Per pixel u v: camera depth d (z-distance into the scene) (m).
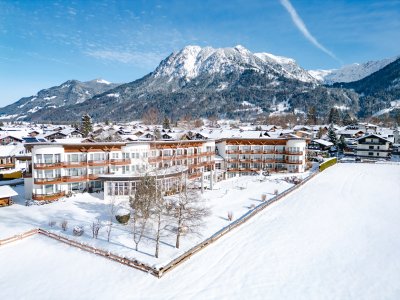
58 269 31.58
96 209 48.50
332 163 99.12
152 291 28.25
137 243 35.34
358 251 37.84
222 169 83.06
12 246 36.31
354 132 147.62
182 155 69.56
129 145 59.53
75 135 119.62
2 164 73.88
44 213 46.44
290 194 62.53
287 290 29.28
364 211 53.00
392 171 89.44
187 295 27.83
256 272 32.16
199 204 52.66
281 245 38.62
